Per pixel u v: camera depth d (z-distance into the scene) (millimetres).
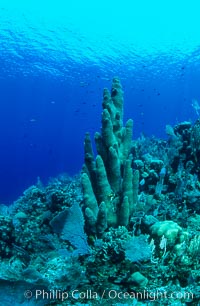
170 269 4352
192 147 7902
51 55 35250
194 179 7445
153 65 36781
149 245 4523
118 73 38250
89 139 5777
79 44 33281
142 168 8297
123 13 30047
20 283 3844
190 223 6008
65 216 5133
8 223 5949
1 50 34125
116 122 5977
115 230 4887
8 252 5695
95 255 4617
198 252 4531
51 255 5562
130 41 33156
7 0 27641
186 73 38219
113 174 5465
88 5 29078
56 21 30391
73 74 39406
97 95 44750
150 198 6324
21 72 39531
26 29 31000
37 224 6961
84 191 5262
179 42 32969
